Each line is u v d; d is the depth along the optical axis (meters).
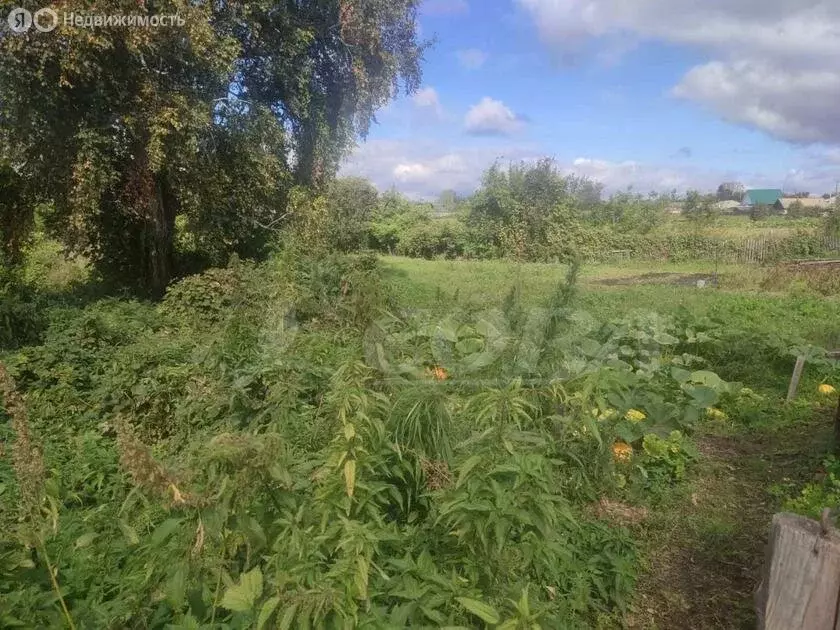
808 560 1.98
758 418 5.80
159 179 11.07
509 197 28.70
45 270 12.73
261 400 4.31
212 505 1.88
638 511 4.09
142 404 4.99
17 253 10.96
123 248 11.95
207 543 2.07
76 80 9.01
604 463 4.09
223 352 4.87
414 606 2.05
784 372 7.49
